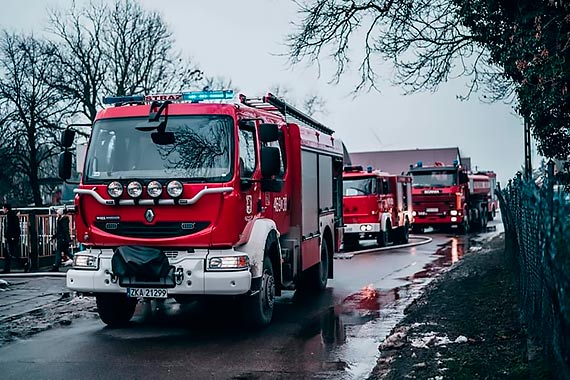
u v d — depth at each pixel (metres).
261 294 9.29
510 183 12.65
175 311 10.98
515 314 9.03
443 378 6.38
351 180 24.02
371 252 22.19
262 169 9.23
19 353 8.09
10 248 17.02
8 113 38.94
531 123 10.60
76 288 8.91
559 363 5.47
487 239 28.20
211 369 7.25
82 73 38.47
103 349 8.26
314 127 13.62
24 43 38.53
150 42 39.59
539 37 9.17
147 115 9.14
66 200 35.88
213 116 8.94
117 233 8.85
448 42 13.72
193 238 8.57
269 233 9.55
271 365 7.40
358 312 10.71
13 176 42.12
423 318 9.43
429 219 32.31
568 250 4.97
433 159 66.31
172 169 8.82
